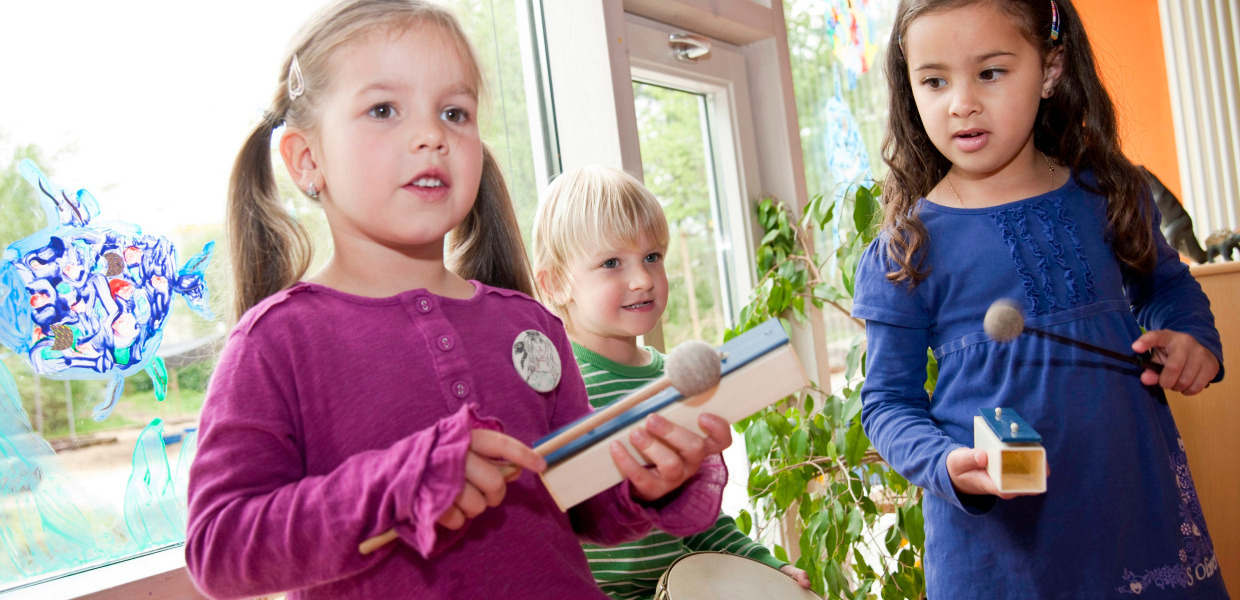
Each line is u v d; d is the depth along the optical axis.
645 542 1.23
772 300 1.80
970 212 1.13
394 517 0.58
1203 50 4.10
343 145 0.72
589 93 1.71
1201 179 4.11
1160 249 1.18
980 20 1.03
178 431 1.20
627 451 0.68
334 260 0.79
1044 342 1.04
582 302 1.30
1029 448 0.76
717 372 0.65
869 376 1.15
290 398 0.69
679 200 2.04
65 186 1.11
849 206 2.36
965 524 1.07
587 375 1.29
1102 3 4.38
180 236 1.22
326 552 0.59
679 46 1.97
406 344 0.73
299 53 0.77
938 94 1.08
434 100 0.73
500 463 0.64
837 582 1.54
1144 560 1.00
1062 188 1.14
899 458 1.02
